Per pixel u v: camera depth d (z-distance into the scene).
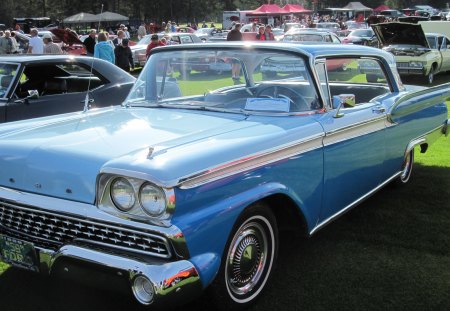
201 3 71.25
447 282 3.35
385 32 14.64
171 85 3.90
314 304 3.07
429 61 14.38
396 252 3.80
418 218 4.49
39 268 2.71
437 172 5.96
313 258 3.70
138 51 18.94
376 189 4.31
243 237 2.84
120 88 7.04
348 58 3.96
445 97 5.38
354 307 3.04
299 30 18.02
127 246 2.48
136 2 63.94
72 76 6.98
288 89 3.55
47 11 64.69
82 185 2.56
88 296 3.18
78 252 2.48
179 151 2.54
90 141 2.85
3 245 2.90
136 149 2.68
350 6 63.62
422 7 69.19
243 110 3.47
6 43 17.05
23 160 2.79
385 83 4.61
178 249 2.37
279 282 3.33
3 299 3.13
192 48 3.86
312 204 3.31
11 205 2.78
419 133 4.91
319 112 3.47
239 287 2.90
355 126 3.67
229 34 16.08
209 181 2.51
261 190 2.82
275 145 2.92
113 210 2.46
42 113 6.23
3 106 5.93
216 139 2.78
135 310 3.02
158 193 2.35
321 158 3.35
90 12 60.19
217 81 3.77
